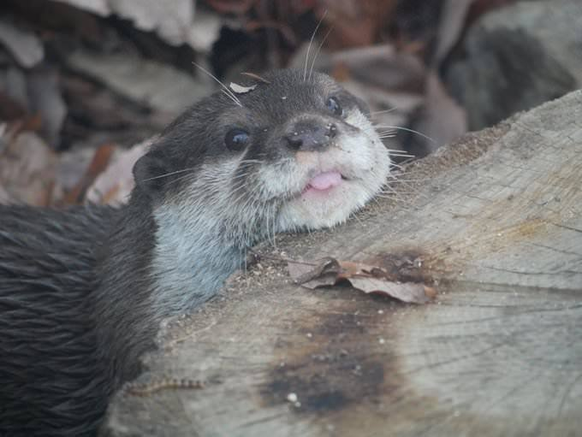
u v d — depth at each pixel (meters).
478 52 12.75
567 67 11.78
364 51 12.62
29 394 8.27
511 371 5.02
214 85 12.66
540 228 6.15
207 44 12.13
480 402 4.85
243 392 5.05
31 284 8.46
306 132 7.00
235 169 7.59
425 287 5.68
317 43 12.79
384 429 4.77
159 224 8.07
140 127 12.41
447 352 5.20
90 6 11.86
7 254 8.66
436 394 4.93
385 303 5.66
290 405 4.95
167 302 7.88
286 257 6.36
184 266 7.91
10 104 12.11
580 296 5.55
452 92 13.05
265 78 8.13
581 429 4.62
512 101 12.42
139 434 4.88
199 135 7.95
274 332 5.49
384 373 5.10
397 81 12.64
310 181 6.87
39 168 11.58
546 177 6.62
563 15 12.28
